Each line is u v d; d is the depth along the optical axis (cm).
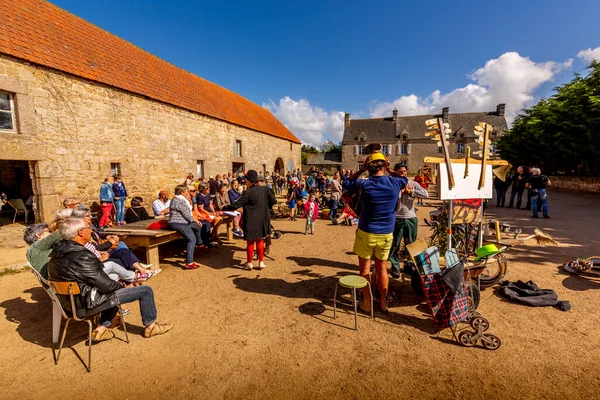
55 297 245
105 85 835
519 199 1091
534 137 1847
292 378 230
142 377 232
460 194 361
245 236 454
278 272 459
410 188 399
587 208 1067
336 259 524
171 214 465
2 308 343
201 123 1253
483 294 365
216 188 973
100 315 286
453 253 293
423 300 357
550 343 267
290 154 2322
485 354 255
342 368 240
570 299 350
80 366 244
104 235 451
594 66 1520
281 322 311
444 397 209
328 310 336
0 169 973
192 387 221
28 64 662
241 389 219
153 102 1003
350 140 4509
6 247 572
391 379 227
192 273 455
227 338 283
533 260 486
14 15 735
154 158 1012
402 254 455
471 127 4144
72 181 755
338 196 896
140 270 397
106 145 842
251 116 1864
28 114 661
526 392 212
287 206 1040
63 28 873
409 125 4406
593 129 1466
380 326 301
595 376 227
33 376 232
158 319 317
